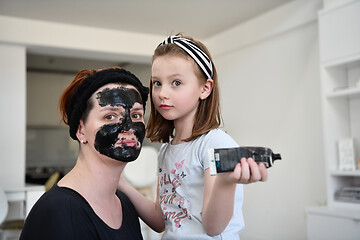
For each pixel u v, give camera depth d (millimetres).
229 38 4852
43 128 6977
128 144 893
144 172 4637
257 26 4383
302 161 3820
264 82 4348
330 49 3117
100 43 4754
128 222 991
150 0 3846
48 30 4492
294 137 3926
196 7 4066
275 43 4207
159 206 1215
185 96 1073
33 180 6434
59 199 843
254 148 729
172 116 1086
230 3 3957
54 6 3986
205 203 964
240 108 4719
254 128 4480
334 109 3168
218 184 779
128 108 900
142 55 5004
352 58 2938
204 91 1136
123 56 5039
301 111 3854
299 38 3898
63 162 7078
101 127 879
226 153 712
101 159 897
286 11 3988
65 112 968
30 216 846
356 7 2920
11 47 4422
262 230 4273
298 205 3844
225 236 1011
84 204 867
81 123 913
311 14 3697
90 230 850
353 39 2938
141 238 1027
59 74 7117
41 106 6961
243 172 686
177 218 1104
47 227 813
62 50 4703
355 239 2615
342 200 2977
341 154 3068
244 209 4547
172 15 4297
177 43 1094
